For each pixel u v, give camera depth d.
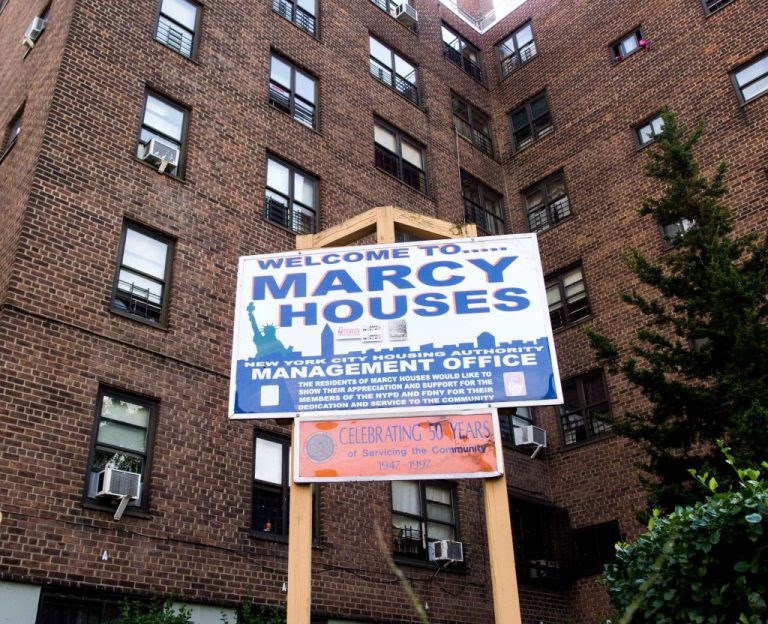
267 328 9.36
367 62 22.84
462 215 23.02
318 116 20.08
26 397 11.59
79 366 12.44
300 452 8.42
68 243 13.20
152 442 12.90
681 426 11.55
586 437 19.62
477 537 17.23
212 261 15.33
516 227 24.53
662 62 22.03
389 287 9.54
